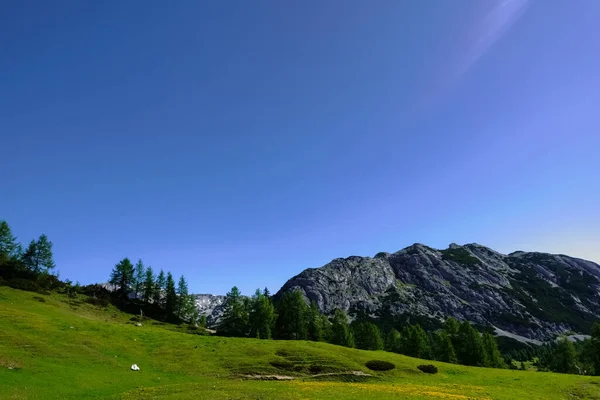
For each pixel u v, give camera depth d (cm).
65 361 4631
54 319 6856
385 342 13888
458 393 4416
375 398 3541
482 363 10294
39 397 3145
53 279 12612
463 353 10681
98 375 4291
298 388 4103
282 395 3472
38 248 12306
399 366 6384
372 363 6244
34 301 9444
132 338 6500
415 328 11531
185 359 5725
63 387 3575
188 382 4666
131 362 5272
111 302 12950
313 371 5744
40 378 3706
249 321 12662
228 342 6994
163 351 6019
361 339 11900
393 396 3709
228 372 5372
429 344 11800
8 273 11412
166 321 13262
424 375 6059
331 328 12331
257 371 5491
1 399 2920
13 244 12112
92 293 13075
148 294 14312
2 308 7050
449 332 11644
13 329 5544
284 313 12269
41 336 5459
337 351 6944
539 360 17038
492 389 4953
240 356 6078
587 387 5578
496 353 11125
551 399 4703
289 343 7300
